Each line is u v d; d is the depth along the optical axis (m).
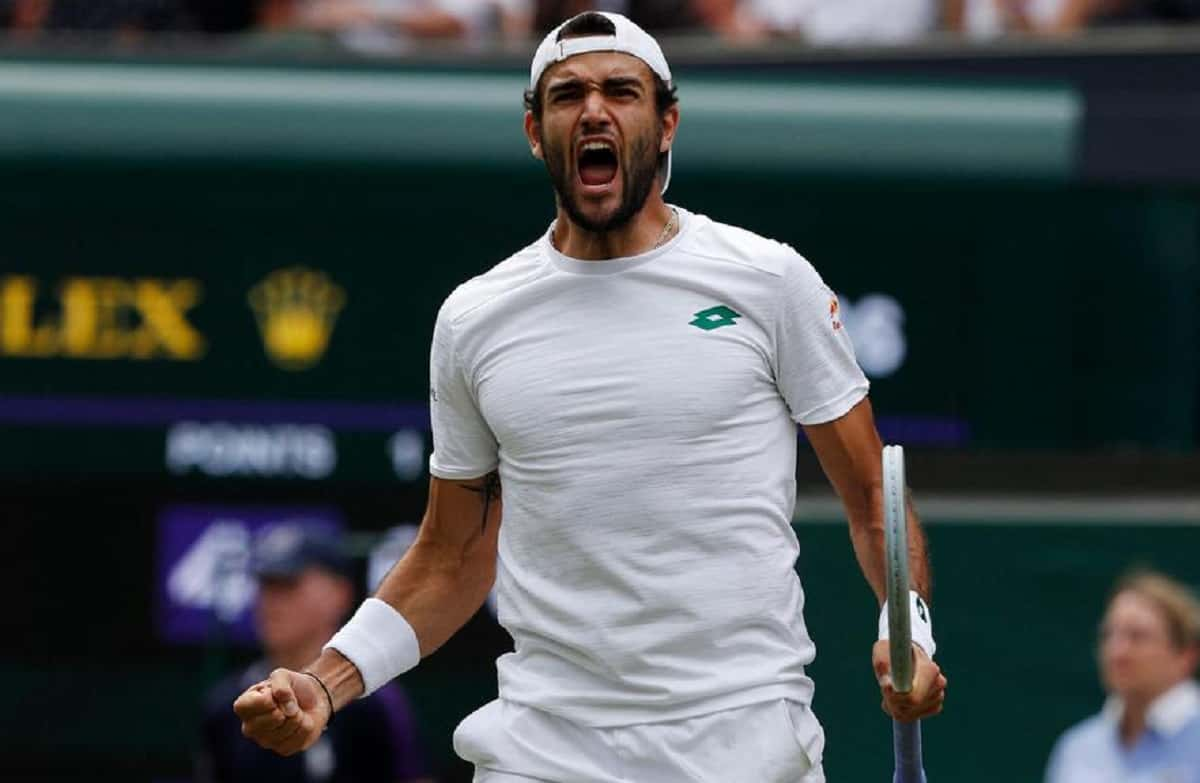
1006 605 22.94
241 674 25.09
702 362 11.90
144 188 24.72
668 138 12.27
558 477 11.96
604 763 11.98
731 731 11.83
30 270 24.95
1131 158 24.50
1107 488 24.84
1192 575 22.83
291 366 25.22
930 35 27.88
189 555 25.44
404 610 13.05
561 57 11.96
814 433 12.34
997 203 25.16
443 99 24.44
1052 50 24.53
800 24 28.00
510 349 12.12
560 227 12.35
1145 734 21.50
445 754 25.12
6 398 25.19
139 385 25.25
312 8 28.38
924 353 25.28
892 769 22.50
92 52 24.47
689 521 11.83
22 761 25.70
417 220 24.92
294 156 24.47
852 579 22.44
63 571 25.52
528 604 12.15
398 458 25.27
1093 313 25.31
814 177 24.38
